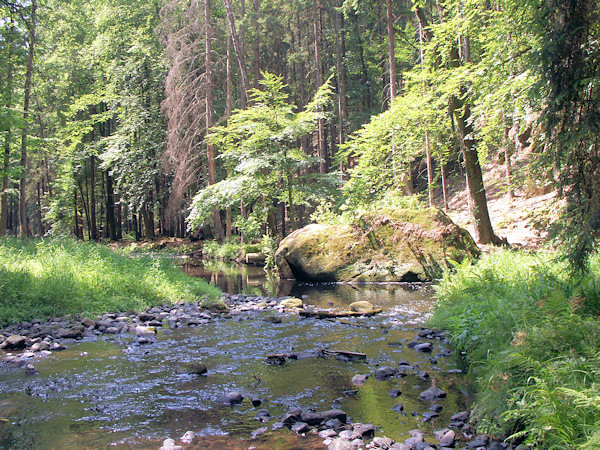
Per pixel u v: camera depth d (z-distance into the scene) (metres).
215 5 34.19
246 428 4.44
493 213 20.62
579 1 5.16
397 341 7.73
